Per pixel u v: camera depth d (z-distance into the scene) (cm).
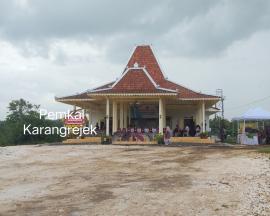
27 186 1462
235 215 1044
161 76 4453
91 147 2988
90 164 1977
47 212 1098
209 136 3800
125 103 4172
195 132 4241
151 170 1734
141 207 1121
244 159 2025
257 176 1529
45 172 1762
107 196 1251
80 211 1098
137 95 3722
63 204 1177
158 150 2683
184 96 4094
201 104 4219
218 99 4056
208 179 1480
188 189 1316
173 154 2377
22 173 1755
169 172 1666
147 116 4316
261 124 4259
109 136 3569
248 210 1084
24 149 2784
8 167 1944
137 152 2542
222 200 1180
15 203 1208
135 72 3950
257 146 3216
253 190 1296
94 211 1094
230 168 1731
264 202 1162
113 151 2623
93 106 4584
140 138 3612
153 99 3931
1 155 2403
